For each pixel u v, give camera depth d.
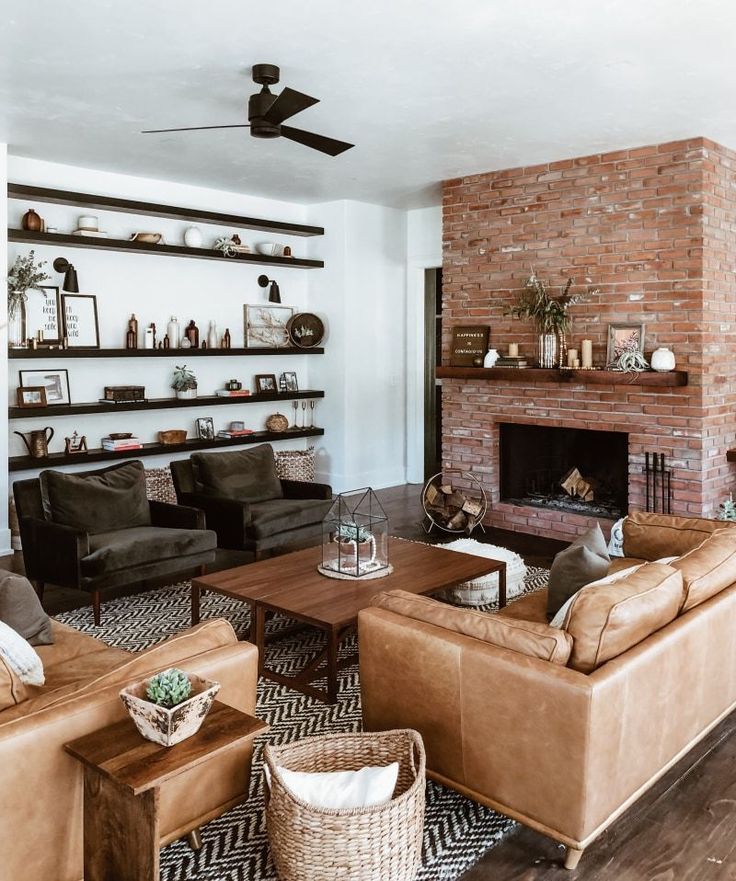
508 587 4.31
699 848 2.21
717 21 3.10
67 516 4.18
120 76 3.76
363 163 5.61
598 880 2.08
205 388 6.84
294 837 1.90
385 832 1.89
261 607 3.32
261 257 6.77
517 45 3.35
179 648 2.15
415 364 7.73
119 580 3.98
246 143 5.04
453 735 2.31
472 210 6.07
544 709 2.07
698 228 4.91
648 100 4.11
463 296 6.20
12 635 2.24
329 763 2.21
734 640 2.74
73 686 1.95
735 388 5.34
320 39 3.29
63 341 5.79
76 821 1.86
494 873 2.12
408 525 6.17
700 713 2.59
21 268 5.38
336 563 3.79
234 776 2.14
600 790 2.08
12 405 5.61
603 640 2.13
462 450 6.30
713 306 5.05
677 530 3.60
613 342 5.31
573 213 5.49
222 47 3.38
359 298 7.31
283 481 5.48
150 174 6.00
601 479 5.77
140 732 1.84
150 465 6.40
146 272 6.33
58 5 2.96
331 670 3.11
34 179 5.54
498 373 5.77
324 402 7.49
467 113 4.34
